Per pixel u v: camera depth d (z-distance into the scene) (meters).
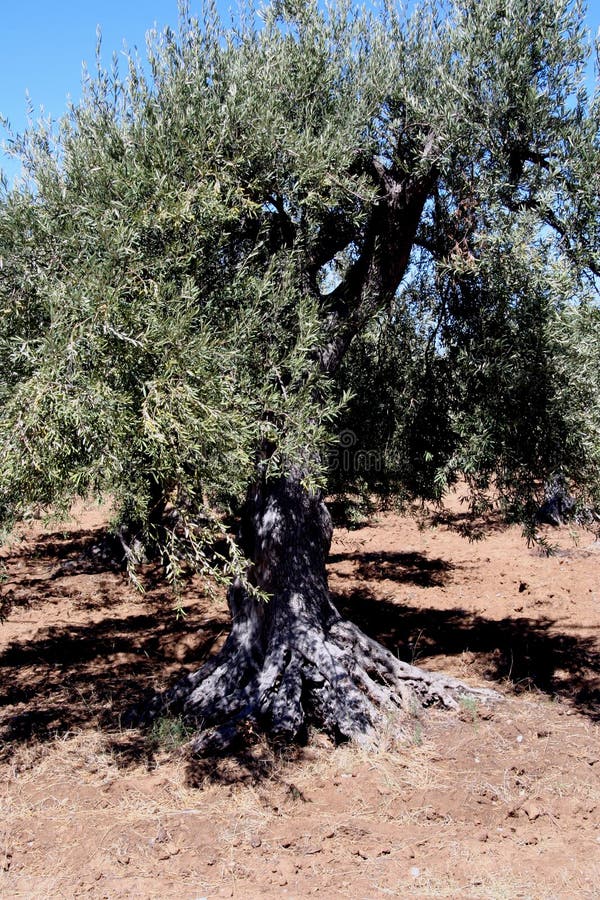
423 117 5.43
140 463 4.02
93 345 3.58
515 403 5.53
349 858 4.11
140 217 4.07
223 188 4.81
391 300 6.26
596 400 5.18
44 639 8.63
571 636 8.21
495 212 5.26
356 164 5.72
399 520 16.38
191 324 4.26
